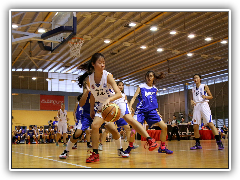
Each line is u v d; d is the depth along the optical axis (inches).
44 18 557.3
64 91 1162.6
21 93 1089.4
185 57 834.2
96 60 134.6
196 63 879.7
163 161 143.6
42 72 1135.0
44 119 1120.8
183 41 693.3
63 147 365.7
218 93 1001.5
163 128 199.5
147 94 197.3
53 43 509.4
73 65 965.8
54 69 1077.8
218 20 566.3
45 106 1125.1
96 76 138.2
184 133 633.0
